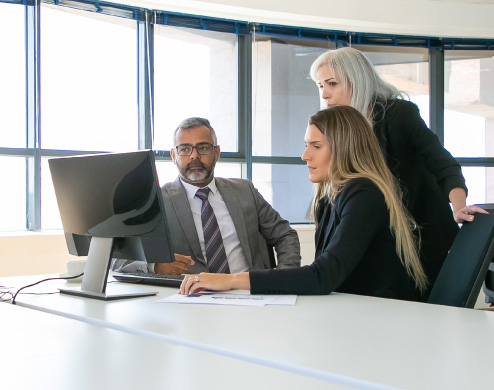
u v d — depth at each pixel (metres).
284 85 5.26
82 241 1.95
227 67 5.09
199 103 4.95
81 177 1.83
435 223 2.25
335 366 0.92
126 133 4.67
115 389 0.78
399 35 5.43
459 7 5.18
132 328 1.24
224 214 2.64
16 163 4.23
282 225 2.74
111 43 4.58
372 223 1.74
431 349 1.03
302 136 5.34
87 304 1.59
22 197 4.27
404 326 1.24
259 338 1.13
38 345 1.05
